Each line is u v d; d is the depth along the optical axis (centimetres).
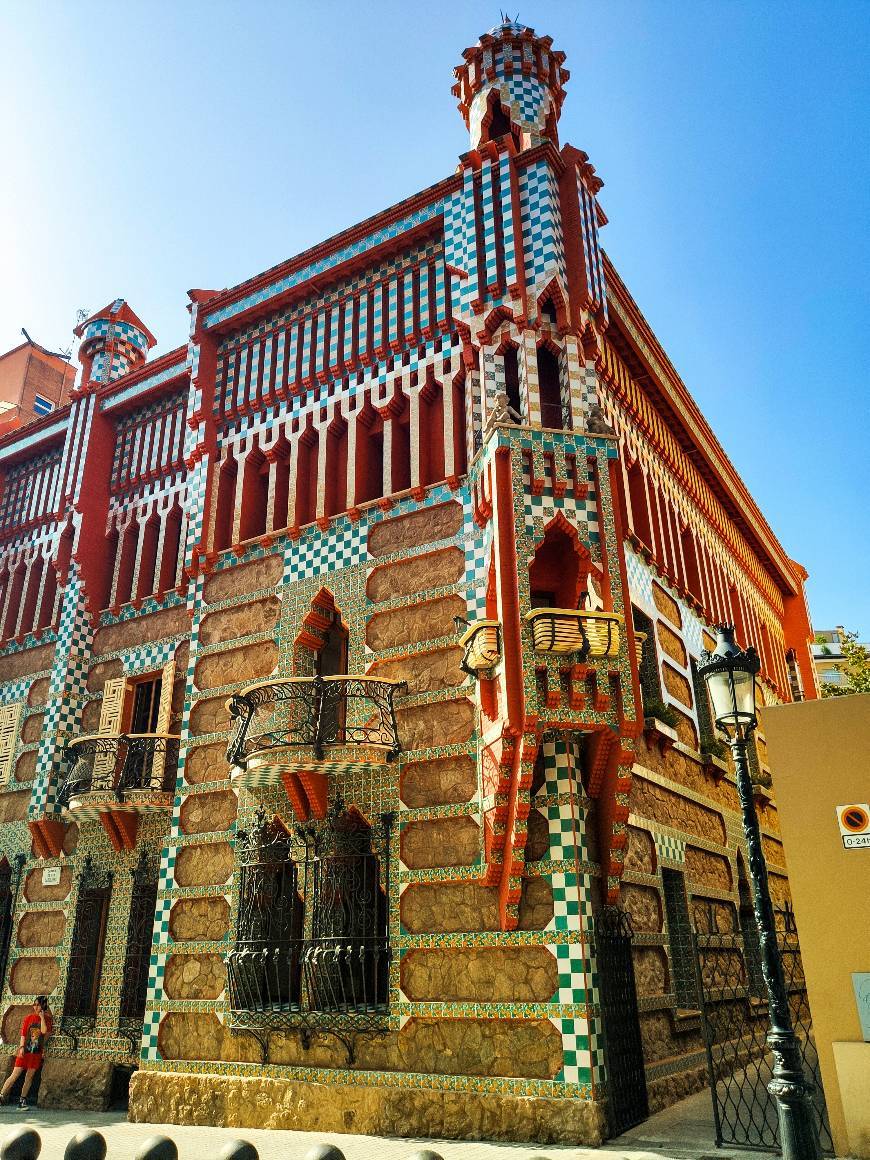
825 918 998
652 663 1633
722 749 1881
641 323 1856
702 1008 1091
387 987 1259
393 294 1691
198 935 1491
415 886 1291
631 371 1856
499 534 1282
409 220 1691
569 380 1441
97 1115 1479
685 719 1770
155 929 1536
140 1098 1409
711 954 1609
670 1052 1340
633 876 1346
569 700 1197
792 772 1055
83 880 1752
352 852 1353
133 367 2372
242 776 1420
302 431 1725
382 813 1356
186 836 1570
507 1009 1155
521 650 1200
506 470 1309
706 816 1802
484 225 1567
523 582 1243
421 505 1513
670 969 1413
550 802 1215
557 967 1143
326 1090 1245
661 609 1767
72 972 1680
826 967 984
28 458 2347
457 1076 1165
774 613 3012
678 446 2162
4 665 2136
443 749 1338
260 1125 1280
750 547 2766
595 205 1652
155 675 1877
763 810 2245
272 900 1420
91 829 1798
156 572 1941
